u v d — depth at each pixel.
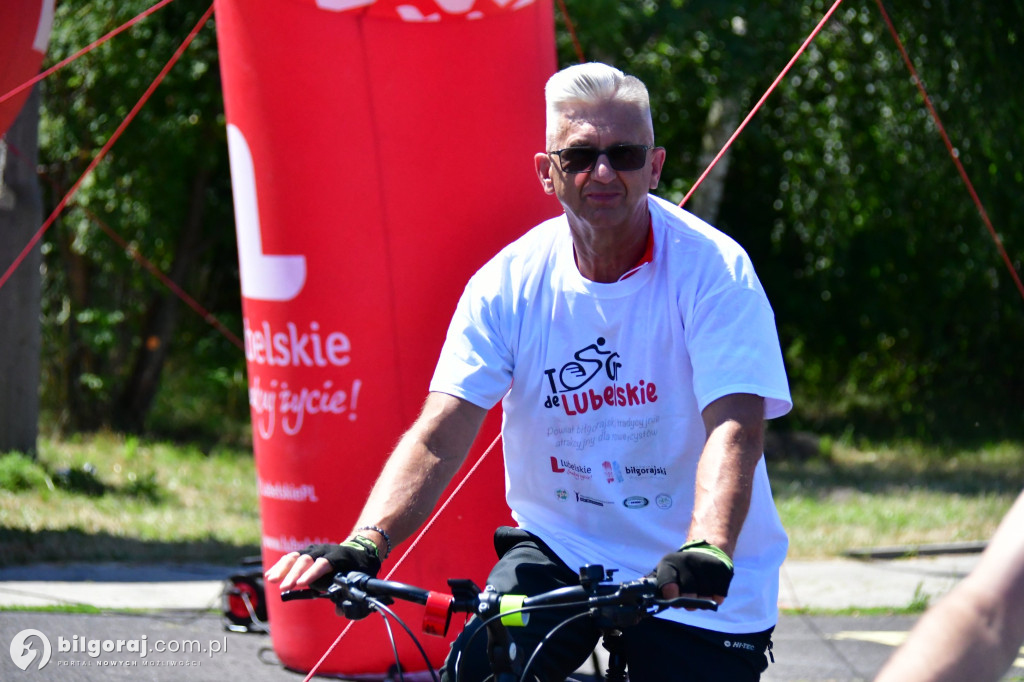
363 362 6.59
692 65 21.41
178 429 22.80
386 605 3.53
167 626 8.48
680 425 3.82
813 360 28.27
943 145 21.81
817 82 22.38
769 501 3.85
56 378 21.47
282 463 6.79
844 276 26.38
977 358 26.89
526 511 4.08
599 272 3.85
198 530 12.70
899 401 27.25
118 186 20.08
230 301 26.00
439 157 6.43
